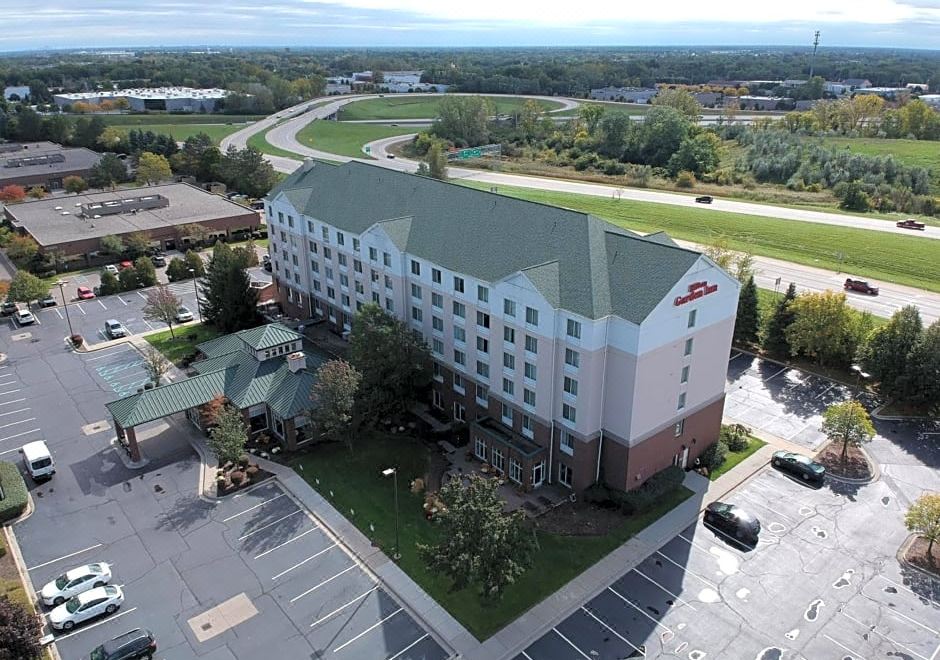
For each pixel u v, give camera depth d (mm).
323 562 50312
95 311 98562
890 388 70375
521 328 57531
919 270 110375
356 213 79688
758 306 87812
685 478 59844
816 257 118062
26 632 39844
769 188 173375
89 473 61094
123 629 44719
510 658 42156
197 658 42312
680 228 136500
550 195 166875
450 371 68500
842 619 44875
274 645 43219
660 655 42281
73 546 52125
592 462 56375
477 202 68750
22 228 125750
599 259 56375
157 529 53906
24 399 74062
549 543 51938
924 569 49062
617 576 48719
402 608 46125
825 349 77625
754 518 52969
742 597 46781
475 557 42781
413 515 55219
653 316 50938
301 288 90750
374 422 63438
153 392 64750
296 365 66688
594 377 53375
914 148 198500
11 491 56781
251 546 51969
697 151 190875
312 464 61969
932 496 49562
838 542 51969
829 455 62938
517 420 61125
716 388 60812
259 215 137750
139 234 121750
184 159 181875
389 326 64688
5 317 96562
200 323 93500
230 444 57688
